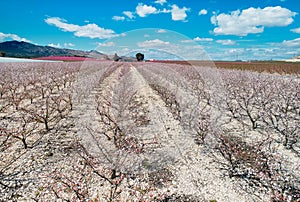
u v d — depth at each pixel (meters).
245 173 3.28
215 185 3.07
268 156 3.60
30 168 3.36
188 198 2.83
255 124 5.32
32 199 2.72
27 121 4.88
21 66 15.98
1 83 7.98
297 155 3.76
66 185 2.99
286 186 2.95
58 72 12.70
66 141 4.24
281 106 5.74
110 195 2.72
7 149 3.90
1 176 3.14
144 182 3.13
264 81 8.88
